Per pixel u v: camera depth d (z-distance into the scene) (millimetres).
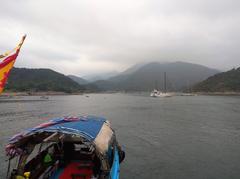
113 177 9844
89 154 12273
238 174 16422
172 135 29656
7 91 185250
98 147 8945
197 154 21188
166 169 17484
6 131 32219
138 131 32500
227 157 20219
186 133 30906
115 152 12438
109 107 78125
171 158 20062
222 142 25641
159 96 179000
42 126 10195
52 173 10961
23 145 9484
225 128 34656
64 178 10672
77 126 10469
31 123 39812
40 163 10539
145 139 27391
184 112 59281
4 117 47812
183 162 19000
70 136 10602
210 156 20547
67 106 81688
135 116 50719
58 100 127812
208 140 26672
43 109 67938
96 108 73562
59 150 11984
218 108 71312
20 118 46375
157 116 50656
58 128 9539
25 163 9250
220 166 18031
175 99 140500
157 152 21938
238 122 40781
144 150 22641
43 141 9602
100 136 9898
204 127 35625
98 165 10727
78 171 11273
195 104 91750
